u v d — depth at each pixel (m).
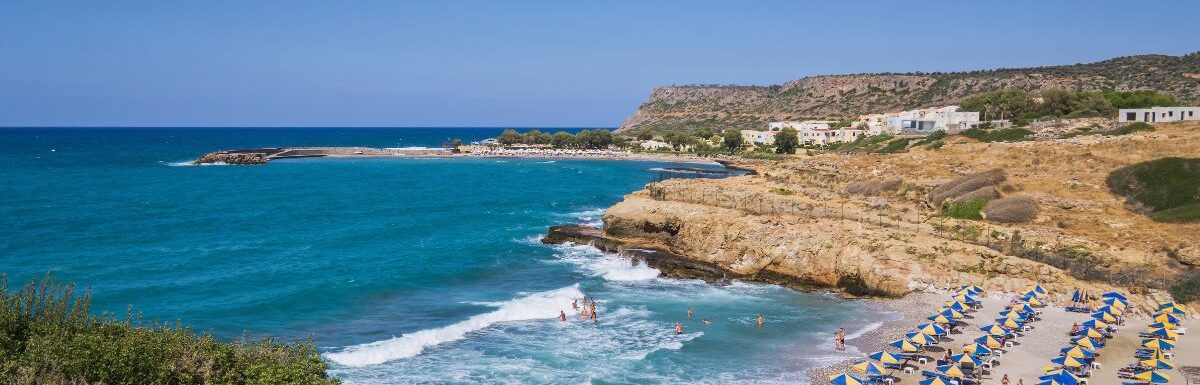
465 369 43.06
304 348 34.03
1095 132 115.12
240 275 65.00
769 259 65.12
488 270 68.94
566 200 125.56
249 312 54.12
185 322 51.12
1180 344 45.25
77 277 62.91
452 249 78.75
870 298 58.59
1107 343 45.81
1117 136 104.75
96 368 27.34
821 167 109.12
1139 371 40.94
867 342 48.12
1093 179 81.19
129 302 55.50
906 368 42.28
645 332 50.28
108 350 28.05
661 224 76.38
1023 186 81.25
